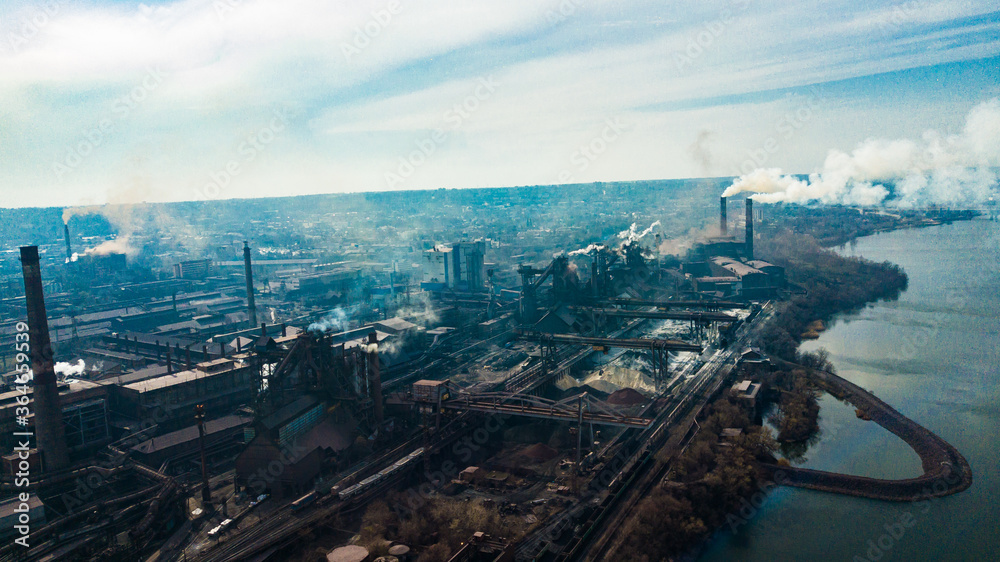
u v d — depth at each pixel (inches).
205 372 7111.2
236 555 4197.8
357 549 4133.9
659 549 4451.3
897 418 6948.8
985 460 6058.1
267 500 5088.6
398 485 5398.6
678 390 7534.5
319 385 6122.1
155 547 4399.6
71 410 5787.4
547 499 5098.4
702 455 5541.3
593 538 4505.4
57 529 4453.7
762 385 7721.5
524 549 4365.2
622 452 5841.5
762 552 4690.0
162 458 5639.8
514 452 6122.1
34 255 5157.5
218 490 5315.0
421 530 4574.3
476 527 4490.7
